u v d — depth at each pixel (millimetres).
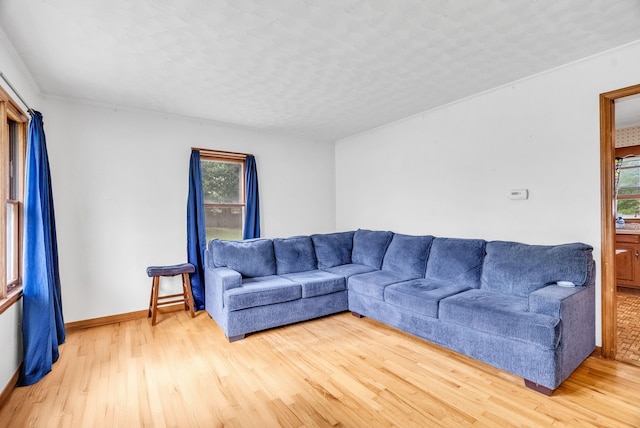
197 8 1884
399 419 1803
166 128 3885
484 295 2670
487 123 3273
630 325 3125
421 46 2383
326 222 5395
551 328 1956
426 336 2738
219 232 4344
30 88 2809
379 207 4641
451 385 2143
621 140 4805
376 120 4266
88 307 3365
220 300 3154
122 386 2180
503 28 2152
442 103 3643
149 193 3746
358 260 4250
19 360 2279
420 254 3510
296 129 4691
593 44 2371
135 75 2797
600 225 2525
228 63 2611
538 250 2658
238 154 4418
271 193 4785
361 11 1949
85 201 3373
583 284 2342
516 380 2195
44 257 2395
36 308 2316
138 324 3420
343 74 2855
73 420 1823
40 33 2105
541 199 2877
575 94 2652
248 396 2049
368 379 2236
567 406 1885
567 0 1865
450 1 1861
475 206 3404
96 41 2227
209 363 2506
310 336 3035
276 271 3881
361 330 3174
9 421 1813
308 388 2133
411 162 4121
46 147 2920
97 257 3428
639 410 1835
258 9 1908
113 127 3545
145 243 3707
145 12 1909
